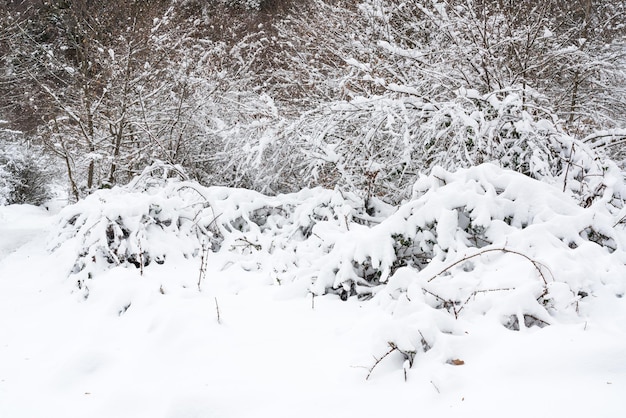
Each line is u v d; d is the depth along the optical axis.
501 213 3.83
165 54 9.73
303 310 3.60
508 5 7.10
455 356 2.57
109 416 2.54
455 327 2.79
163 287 4.14
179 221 5.85
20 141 15.33
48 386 2.92
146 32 9.65
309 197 6.24
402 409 2.26
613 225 3.69
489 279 3.23
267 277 4.40
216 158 9.16
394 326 2.73
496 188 4.09
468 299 3.04
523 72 6.58
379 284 4.02
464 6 6.71
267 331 3.26
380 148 6.65
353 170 6.59
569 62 8.07
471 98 5.74
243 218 6.05
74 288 4.71
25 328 3.91
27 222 11.87
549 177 4.88
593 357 2.33
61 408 2.69
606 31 9.59
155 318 3.46
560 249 3.33
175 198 5.81
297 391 2.52
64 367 3.03
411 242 3.95
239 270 4.85
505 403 2.14
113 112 9.68
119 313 3.88
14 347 3.55
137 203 5.40
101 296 4.18
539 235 3.48
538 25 6.48
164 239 5.41
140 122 9.50
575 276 3.08
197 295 4.02
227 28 13.64
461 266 3.54
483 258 3.55
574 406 2.04
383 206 5.83
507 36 6.87
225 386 2.62
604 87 8.41
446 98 6.59
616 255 3.44
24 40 11.04
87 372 3.04
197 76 10.43
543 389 2.20
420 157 6.20
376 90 7.61
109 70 9.34
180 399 2.48
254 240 5.56
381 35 8.15
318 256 4.59
